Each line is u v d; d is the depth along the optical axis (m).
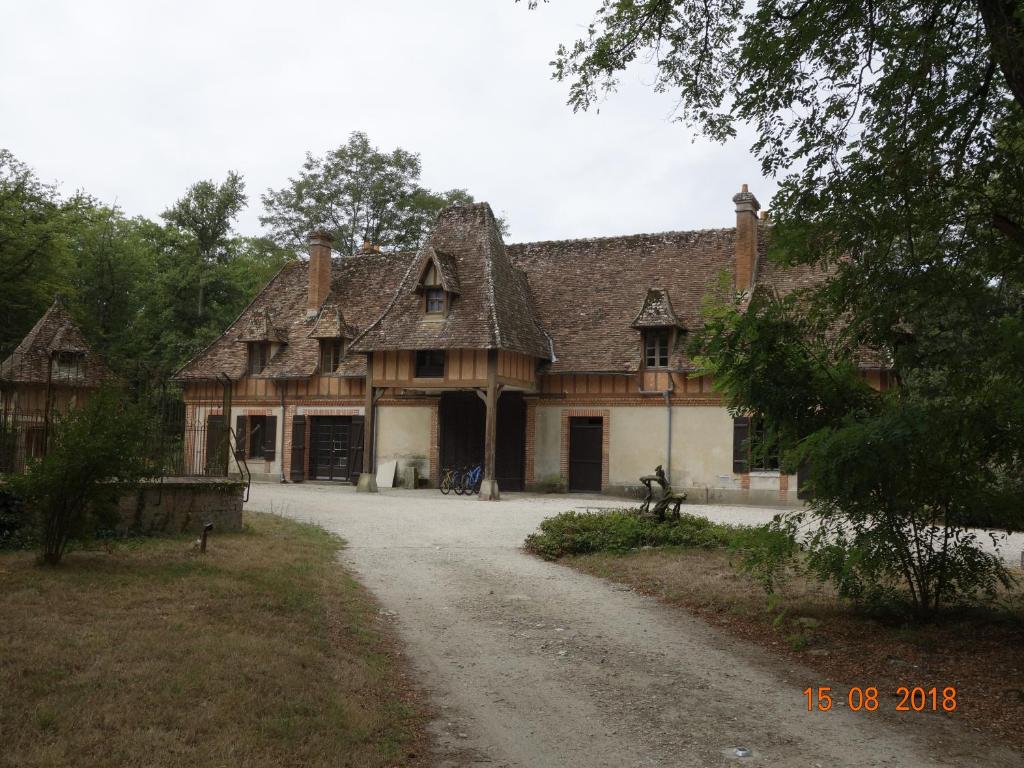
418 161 42.53
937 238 7.67
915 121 7.21
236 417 27.58
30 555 9.00
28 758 3.94
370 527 14.64
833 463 6.76
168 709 4.70
